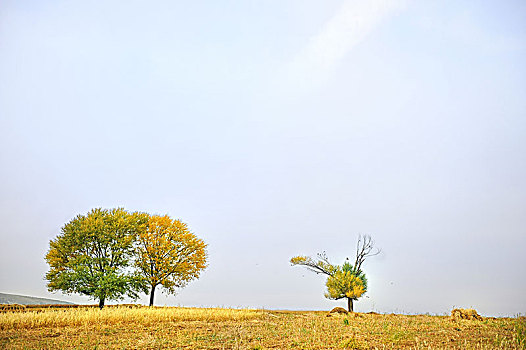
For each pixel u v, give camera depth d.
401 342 14.80
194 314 25.25
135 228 37.88
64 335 16.98
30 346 14.40
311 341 15.39
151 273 37.84
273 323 22.78
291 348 13.83
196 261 38.94
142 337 16.48
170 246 38.22
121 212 37.97
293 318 27.22
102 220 36.00
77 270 32.88
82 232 34.34
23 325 19.14
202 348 13.96
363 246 42.12
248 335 17.12
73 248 34.31
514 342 14.21
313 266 40.75
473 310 24.58
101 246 35.66
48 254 34.16
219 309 30.97
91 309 24.72
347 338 15.63
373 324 22.27
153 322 21.45
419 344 14.19
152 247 37.81
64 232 35.47
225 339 15.93
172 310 25.66
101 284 32.53
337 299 39.12
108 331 17.98
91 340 15.77
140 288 36.31
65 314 21.56
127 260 36.12
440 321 23.97
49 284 33.22
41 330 18.27
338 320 25.53
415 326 20.84
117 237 36.25
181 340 15.62
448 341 14.79
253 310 33.72
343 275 38.88
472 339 15.28
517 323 20.38
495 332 17.33
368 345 13.98
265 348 13.78
